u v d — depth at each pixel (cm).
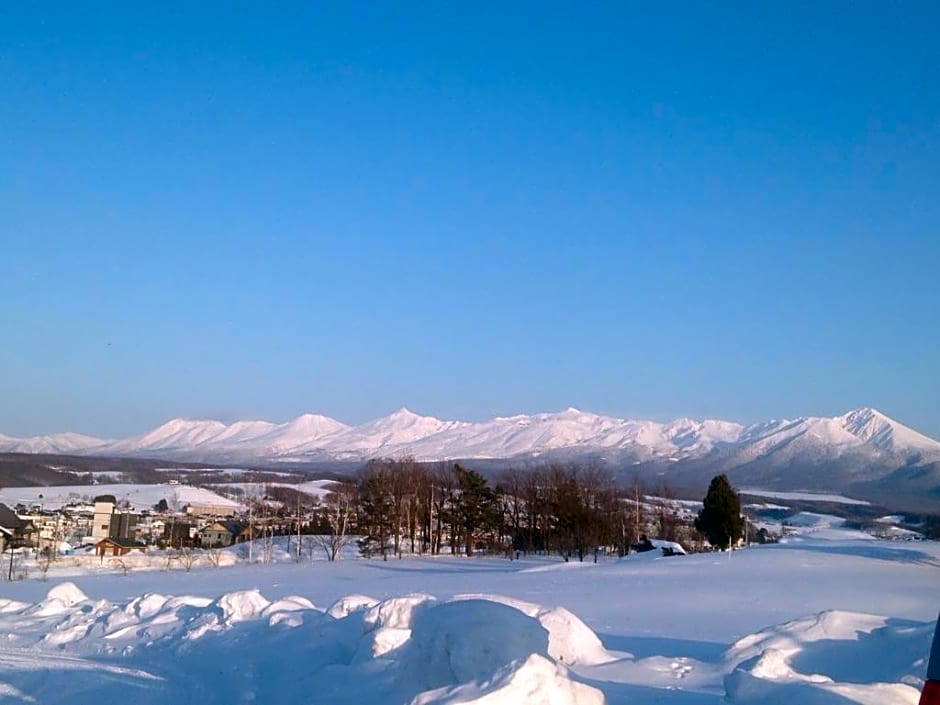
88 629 1393
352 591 2712
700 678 942
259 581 3588
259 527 7769
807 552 4309
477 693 670
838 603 2222
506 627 805
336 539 6631
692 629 1633
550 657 818
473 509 6838
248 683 962
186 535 7450
